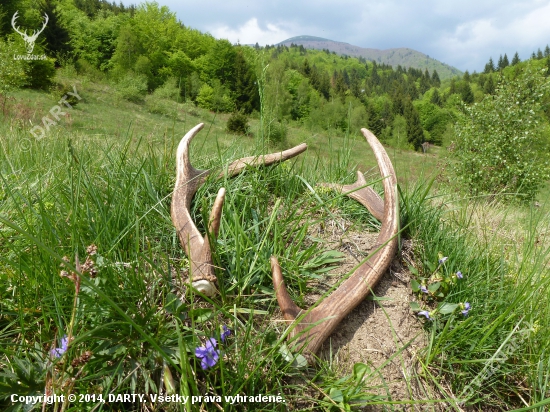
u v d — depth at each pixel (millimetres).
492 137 11758
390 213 2467
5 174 2980
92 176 2703
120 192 2531
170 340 1641
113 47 56750
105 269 1702
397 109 71312
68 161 2795
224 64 49625
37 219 2115
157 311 1761
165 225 2477
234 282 2094
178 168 2695
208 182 2822
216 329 1636
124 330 1572
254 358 1724
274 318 2006
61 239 2014
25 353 1586
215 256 2004
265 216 2756
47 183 2725
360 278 2162
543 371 2080
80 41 55344
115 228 2205
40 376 1453
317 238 2672
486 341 2139
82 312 1613
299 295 2195
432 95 108188
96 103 21297
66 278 1685
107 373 1539
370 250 2629
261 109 3240
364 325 2127
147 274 1997
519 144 11703
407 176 3654
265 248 2328
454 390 2029
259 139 3420
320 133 4512
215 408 1579
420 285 2346
